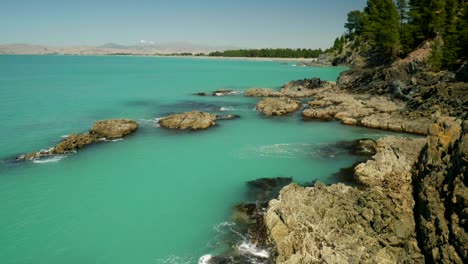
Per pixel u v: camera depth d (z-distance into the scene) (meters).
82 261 23.38
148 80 125.44
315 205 24.30
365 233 20.98
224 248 23.84
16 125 55.41
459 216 17.22
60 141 47.59
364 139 46.16
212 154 42.50
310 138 48.34
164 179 35.62
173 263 22.73
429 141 24.25
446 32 81.62
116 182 35.03
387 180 27.95
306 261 20.03
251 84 113.75
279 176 35.53
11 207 30.11
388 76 74.38
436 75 60.62
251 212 28.28
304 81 95.44
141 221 27.94
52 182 34.97
